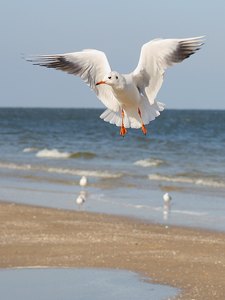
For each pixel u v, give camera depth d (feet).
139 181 88.58
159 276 38.55
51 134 211.20
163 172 99.55
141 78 25.54
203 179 90.43
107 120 26.48
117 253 44.29
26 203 68.85
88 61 25.43
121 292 35.17
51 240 48.24
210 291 35.65
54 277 37.91
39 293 34.71
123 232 52.13
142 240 48.78
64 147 152.97
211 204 68.95
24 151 141.69
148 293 35.14
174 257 43.32
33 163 114.01
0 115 472.44
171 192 78.38
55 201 70.54
